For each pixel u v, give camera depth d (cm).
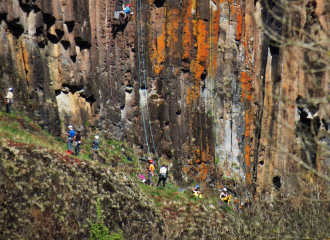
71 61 7794
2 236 4509
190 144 9269
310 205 5000
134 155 8650
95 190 5694
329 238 4125
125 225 5756
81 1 7794
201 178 9281
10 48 6775
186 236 6391
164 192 7388
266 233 5056
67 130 7675
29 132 6450
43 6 7194
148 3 8919
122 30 8669
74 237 5147
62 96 7731
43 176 5238
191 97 9300
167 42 9044
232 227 5656
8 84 6656
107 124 8444
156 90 9025
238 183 9462
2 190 4731
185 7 9131
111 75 8562
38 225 4862
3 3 6581
